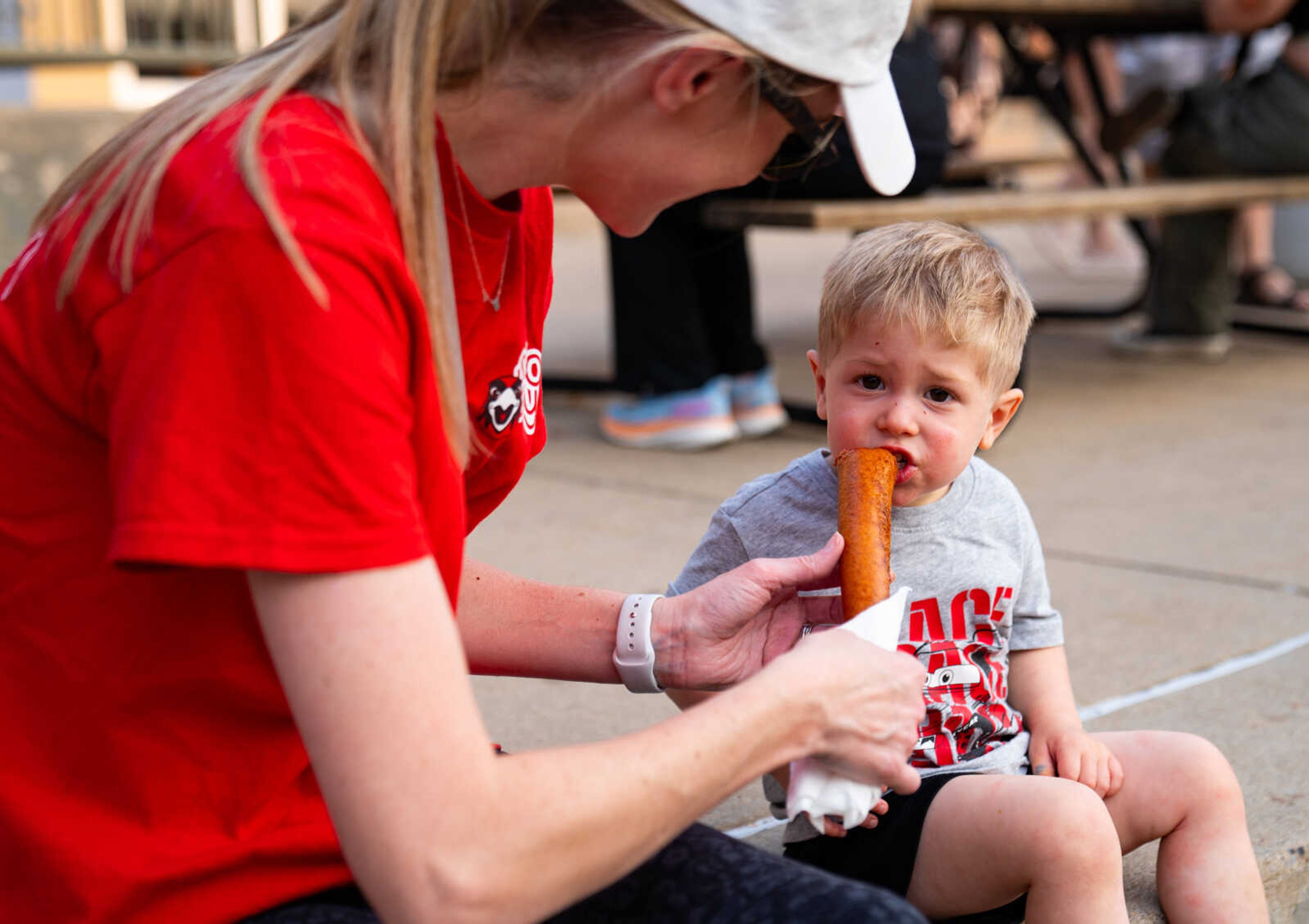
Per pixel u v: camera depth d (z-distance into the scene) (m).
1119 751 1.88
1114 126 6.23
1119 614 3.04
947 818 1.69
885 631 1.46
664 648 1.67
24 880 1.24
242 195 1.11
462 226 1.30
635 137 1.27
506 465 1.54
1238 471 4.32
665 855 1.36
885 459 1.74
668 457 4.50
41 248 1.23
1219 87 6.00
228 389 1.08
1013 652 2.02
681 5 1.21
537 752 1.19
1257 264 7.19
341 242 1.11
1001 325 1.90
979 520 1.96
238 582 1.20
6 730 1.23
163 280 1.10
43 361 1.18
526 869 1.14
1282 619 3.02
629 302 4.55
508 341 1.45
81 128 5.89
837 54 1.25
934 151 4.28
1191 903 1.79
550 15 1.23
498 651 1.70
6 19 7.82
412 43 1.20
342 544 1.09
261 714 1.25
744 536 1.98
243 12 7.95
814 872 1.29
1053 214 4.61
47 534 1.21
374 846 1.11
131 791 1.24
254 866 1.28
